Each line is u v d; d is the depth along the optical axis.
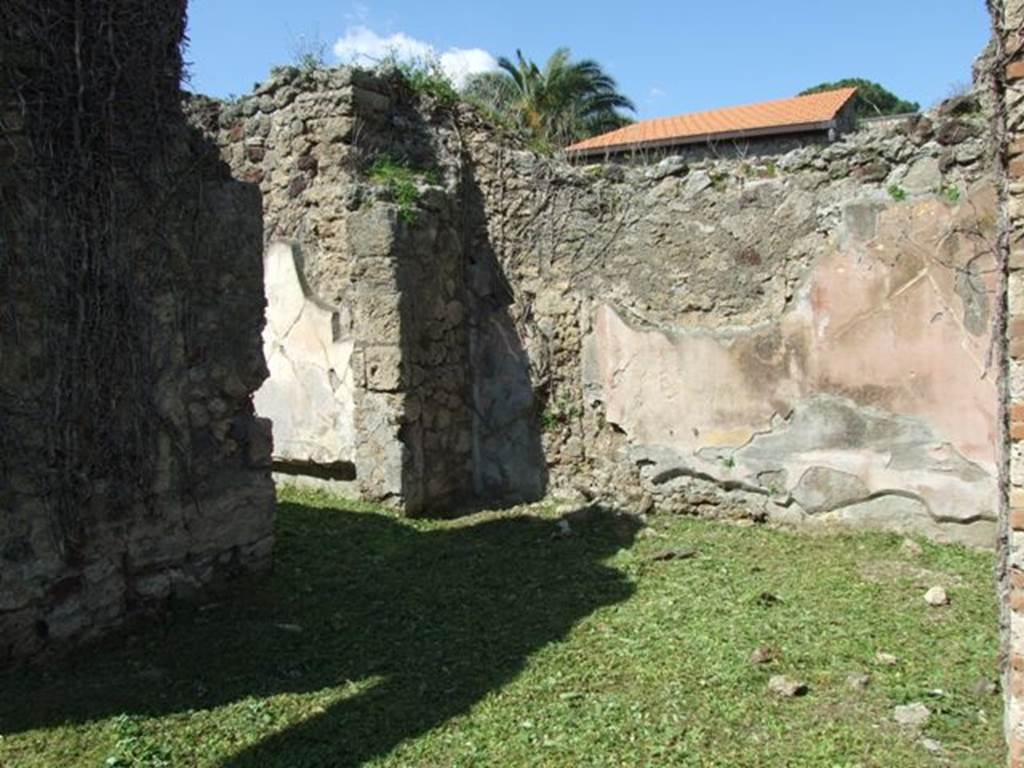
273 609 4.35
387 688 3.52
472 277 6.84
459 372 6.78
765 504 5.93
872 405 5.54
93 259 3.84
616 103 28.30
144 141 4.08
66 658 3.72
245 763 2.94
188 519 4.29
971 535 5.30
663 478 6.27
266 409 6.94
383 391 6.19
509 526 6.03
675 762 2.93
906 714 3.19
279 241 6.79
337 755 2.99
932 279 5.32
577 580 4.86
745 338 5.92
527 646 3.93
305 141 6.60
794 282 5.76
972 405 5.24
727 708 3.30
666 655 3.80
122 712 3.28
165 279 4.17
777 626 4.10
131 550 4.02
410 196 6.29
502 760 2.96
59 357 3.72
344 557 5.23
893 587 4.62
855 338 5.57
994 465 5.20
